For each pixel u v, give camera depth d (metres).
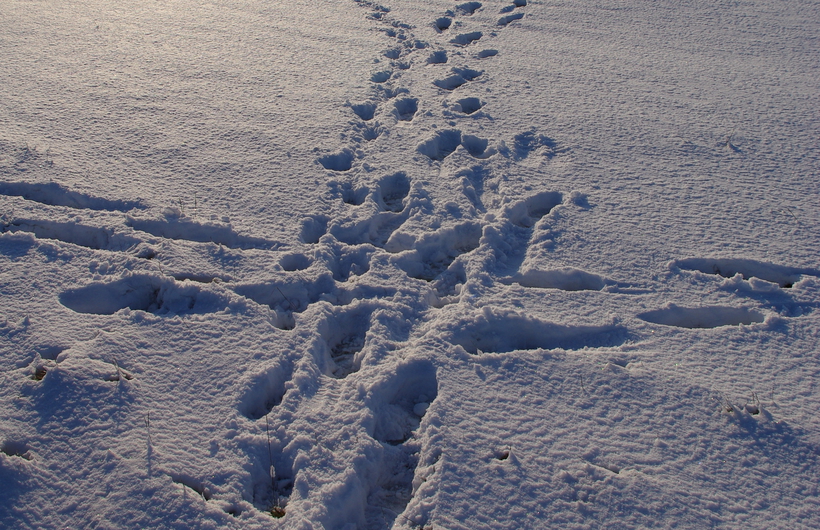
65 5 8.01
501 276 3.74
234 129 5.16
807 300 3.53
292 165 4.70
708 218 4.24
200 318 3.25
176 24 7.60
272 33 7.47
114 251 3.71
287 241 3.87
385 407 2.88
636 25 7.98
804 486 2.51
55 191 4.17
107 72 6.09
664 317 3.49
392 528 2.34
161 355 3.00
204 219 3.99
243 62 6.55
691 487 2.50
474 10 8.67
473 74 6.62
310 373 2.95
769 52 7.05
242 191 4.34
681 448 2.66
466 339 3.28
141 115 5.29
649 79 6.40
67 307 3.29
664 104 5.87
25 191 4.18
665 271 3.77
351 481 2.46
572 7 8.68
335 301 3.50
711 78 6.42
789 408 2.85
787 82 6.28
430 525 2.32
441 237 4.05
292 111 5.53
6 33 6.90
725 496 2.46
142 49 6.73
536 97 6.01
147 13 7.94
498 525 2.33
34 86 5.68
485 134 5.31
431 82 6.36
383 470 2.63
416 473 2.56
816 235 4.06
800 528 2.34
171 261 3.62
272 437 2.64
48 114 5.18
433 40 7.46
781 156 4.99
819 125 5.43
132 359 2.96
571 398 2.89
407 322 3.36
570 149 5.09
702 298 3.56
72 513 2.30
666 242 4.01
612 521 2.36
